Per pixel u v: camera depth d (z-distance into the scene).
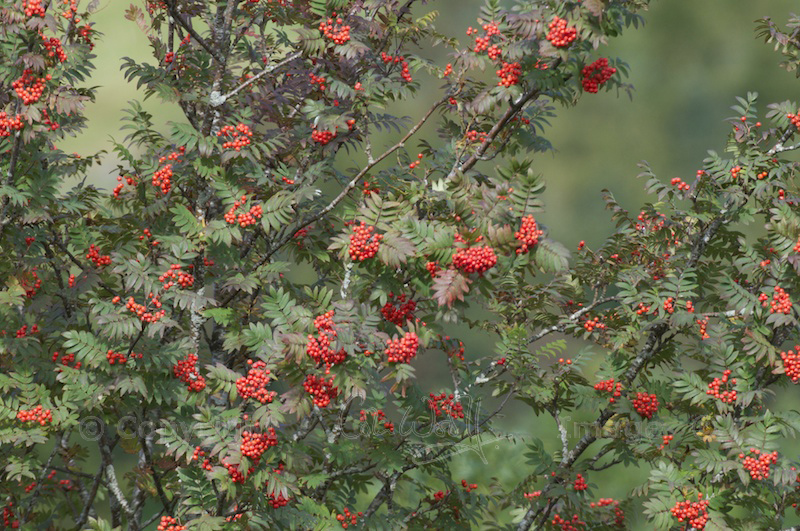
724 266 10.36
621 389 10.17
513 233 8.28
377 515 10.09
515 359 10.19
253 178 9.60
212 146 9.20
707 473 9.34
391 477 10.14
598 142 36.25
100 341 8.98
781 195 9.66
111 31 32.41
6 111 9.36
